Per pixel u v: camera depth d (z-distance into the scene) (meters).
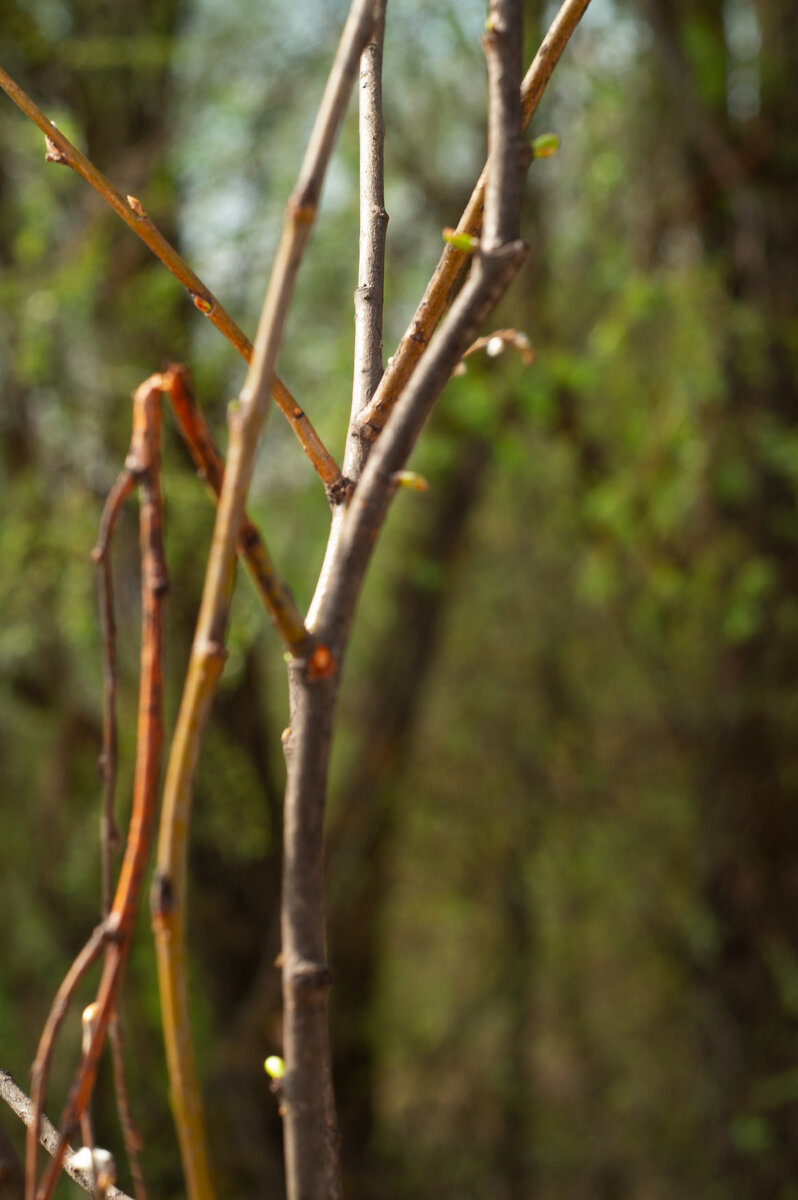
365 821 6.50
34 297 4.51
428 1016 8.54
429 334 0.91
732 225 5.29
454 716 8.19
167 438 4.68
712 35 5.19
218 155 5.09
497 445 5.06
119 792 5.07
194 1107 0.52
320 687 0.57
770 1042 5.47
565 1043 8.66
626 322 4.69
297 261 0.56
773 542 5.25
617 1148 7.92
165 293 4.78
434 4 5.05
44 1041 0.56
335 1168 0.71
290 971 0.55
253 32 5.11
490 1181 8.05
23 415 5.03
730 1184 5.54
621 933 7.98
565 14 0.87
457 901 8.28
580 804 7.84
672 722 6.86
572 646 7.91
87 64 4.91
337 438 4.97
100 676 5.21
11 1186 0.60
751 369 4.99
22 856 6.09
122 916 0.55
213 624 0.54
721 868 5.59
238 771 5.30
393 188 5.75
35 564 4.82
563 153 5.60
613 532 5.32
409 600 6.45
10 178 5.14
